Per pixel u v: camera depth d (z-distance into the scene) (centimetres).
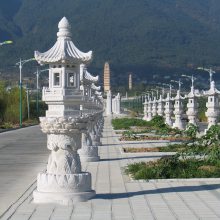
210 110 3516
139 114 11106
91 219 1080
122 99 15738
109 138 3800
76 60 1270
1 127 5872
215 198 1320
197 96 4306
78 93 1290
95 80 1842
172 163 1780
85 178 1283
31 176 1856
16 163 2297
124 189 1466
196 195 1365
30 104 8069
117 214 1127
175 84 17612
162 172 1677
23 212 1167
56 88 1288
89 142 2219
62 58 1248
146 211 1159
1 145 3412
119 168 1980
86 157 2202
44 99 1297
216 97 3509
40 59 1272
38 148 3138
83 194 1270
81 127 1266
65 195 1246
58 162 1274
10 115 7050
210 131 1891
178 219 1079
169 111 5369
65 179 1256
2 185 1642
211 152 1812
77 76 1295
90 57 1266
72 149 1280
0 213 1177
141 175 1666
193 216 1107
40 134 4819
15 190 1539
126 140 3469
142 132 4259
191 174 1680
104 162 2194
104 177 1727
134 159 2291
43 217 1108
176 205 1229
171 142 3195
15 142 3709
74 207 1205
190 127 2089
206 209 1181
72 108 1295
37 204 1252
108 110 10388
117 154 2541
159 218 1088
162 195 1367
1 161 2386
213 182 1599
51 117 1255
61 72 1280
